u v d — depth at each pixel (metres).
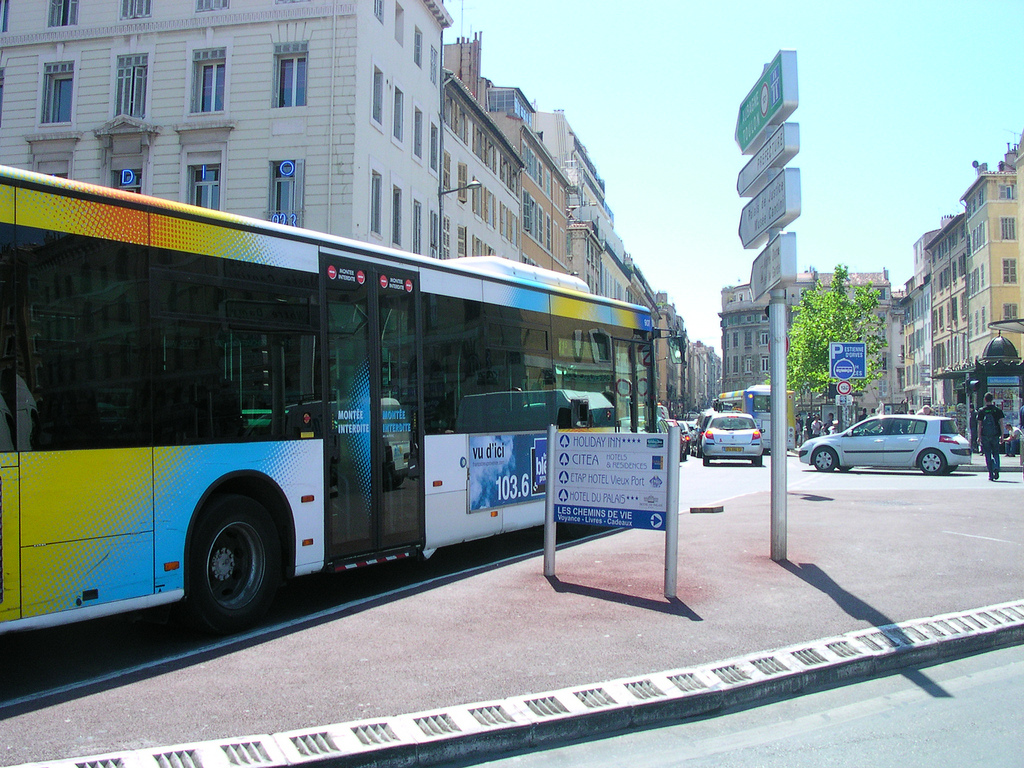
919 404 84.94
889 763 4.30
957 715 5.01
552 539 8.45
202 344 6.61
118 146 31.73
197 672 5.50
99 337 5.89
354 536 7.94
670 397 15.22
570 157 86.50
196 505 6.43
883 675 5.80
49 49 32.59
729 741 4.61
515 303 10.81
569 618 6.75
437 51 38.53
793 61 8.54
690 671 5.36
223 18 31.20
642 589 7.76
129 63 32.09
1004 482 20.91
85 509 5.71
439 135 38.50
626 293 106.19
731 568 8.71
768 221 9.19
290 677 5.33
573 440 8.27
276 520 7.29
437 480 9.16
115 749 4.16
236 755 4.06
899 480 21.86
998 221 59.50
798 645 5.93
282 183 30.86
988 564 8.88
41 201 5.65
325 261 7.84
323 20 30.75
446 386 9.41
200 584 6.46
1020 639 6.57
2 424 5.33
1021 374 31.83
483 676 5.29
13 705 4.91
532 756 4.39
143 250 6.25
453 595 7.66
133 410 6.07
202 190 31.41
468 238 43.38
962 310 66.75
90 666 5.87
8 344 5.39
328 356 7.78
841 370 26.17
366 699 4.88
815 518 12.53
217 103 31.59
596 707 4.77
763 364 140.00
